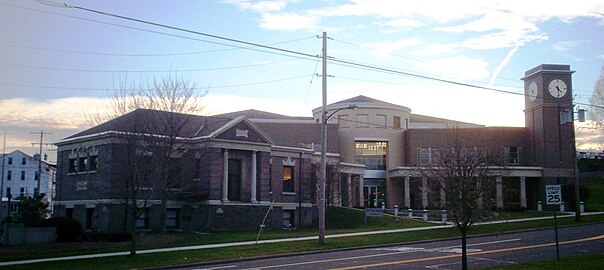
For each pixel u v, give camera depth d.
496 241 30.52
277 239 33.38
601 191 73.56
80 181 42.59
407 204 65.56
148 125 31.48
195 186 41.78
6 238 33.50
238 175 43.81
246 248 28.38
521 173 61.09
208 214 40.91
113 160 35.06
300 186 48.31
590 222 41.78
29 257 26.91
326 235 35.59
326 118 30.86
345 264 21.98
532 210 60.97
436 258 23.45
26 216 36.66
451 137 55.44
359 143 71.06
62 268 22.36
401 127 73.06
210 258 25.03
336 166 54.09
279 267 21.52
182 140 36.38
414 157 69.25
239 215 42.66
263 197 44.41
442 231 36.94
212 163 41.50
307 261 23.61
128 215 39.34
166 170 33.66
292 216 47.72
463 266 17.17
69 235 35.44
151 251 28.17
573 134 45.28
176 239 34.09
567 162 61.59
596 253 23.42
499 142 65.50
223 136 42.16
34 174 98.69
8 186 95.88
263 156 44.91
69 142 44.09
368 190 70.62
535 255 23.69
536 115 64.12
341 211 51.53
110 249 29.42
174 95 40.84
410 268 20.39
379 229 40.38
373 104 71.50
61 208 44.44
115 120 34.44
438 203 21.52
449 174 18.44
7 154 96.62
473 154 37.38
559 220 43.88
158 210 41.50
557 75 63.12
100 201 40.00
